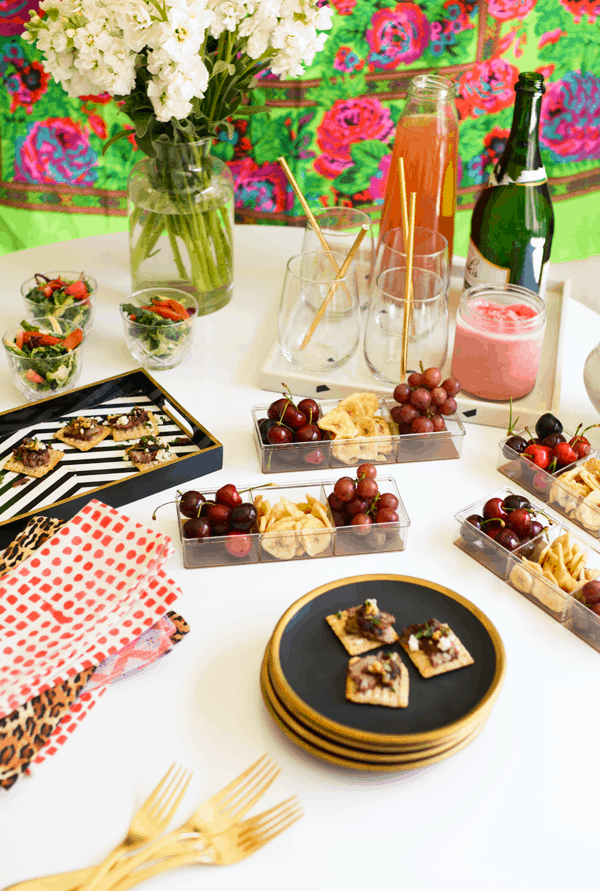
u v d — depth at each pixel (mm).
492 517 943
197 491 938
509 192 1224
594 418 1174
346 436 1052
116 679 800
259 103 1685
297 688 747
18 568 855
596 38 1645
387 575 853
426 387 1085
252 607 880
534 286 1281
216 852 667
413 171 1292
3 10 1534
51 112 1665
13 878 650
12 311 1343
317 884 655
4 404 1161
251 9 1083
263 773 728
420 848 682
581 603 854
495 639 788
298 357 1196
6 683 751
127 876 640
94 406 1151
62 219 1803
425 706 736
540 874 668
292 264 1211
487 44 1645
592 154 1789
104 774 725
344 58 1640
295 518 934
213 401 1177
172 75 1055
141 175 1224
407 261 1100
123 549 875
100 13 1043
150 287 1318
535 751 759
